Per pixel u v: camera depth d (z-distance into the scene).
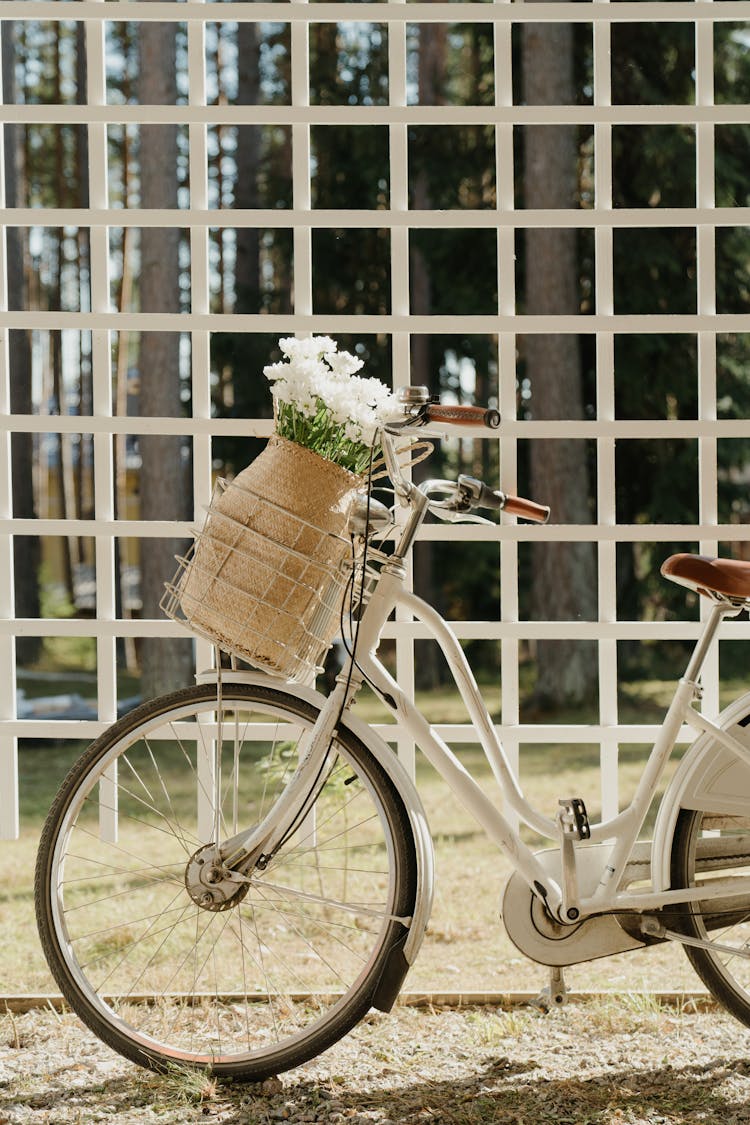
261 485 2.33
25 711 9.42
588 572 12.33
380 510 2.38
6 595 3.05
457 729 2.99
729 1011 2.57
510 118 2.94
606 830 2.46
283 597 2.29
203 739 2.95
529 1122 2.32
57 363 17.09
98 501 3.04
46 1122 2.32
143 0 2.94
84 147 16.69
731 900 2.53
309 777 2.42
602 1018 2.81
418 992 2.95
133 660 14.68
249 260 14.11
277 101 15.29
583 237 12.65
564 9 2.92
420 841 2.42
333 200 13.41
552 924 2.47
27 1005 2.93
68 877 4.72
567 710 11.96
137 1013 2.85
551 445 12.03
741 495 12.65
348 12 2.91
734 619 3.69
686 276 12.12
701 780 2.52
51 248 17.36
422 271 13.63
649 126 11.89
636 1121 2.32
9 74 14.25
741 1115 2.34
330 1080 2.50
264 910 3.81
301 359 2.37
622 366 12.13
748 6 2.92
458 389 14.03
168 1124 2.31
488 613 14.18
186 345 14.27
